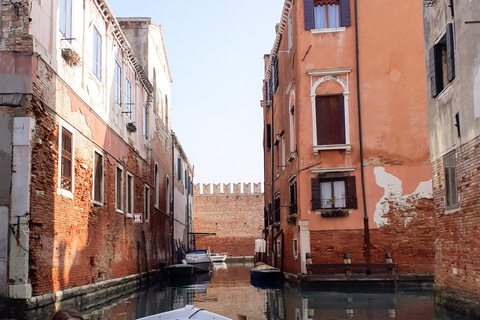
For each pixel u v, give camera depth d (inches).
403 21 713.6
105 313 465.1
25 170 414.9
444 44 468.8
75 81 533.6
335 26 722.8
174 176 1318.9
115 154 690.2
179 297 617.0
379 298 552.7
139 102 868.0
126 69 776.3
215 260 1865.2
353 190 689.0
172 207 1259.8
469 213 401.7
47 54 458.6
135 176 813.2
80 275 530.9
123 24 972.6
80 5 557.3
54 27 478.6
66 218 495.8
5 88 422.3
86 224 556.1
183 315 226.8
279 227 913.5
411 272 670.5
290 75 792.3
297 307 491.5
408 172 689.6
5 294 401.7
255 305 520.1
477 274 386.0
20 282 404.5
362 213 684.7
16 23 429.1
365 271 676.7
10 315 396.5
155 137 1013.8
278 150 940.0
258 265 935.0
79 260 529.3
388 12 715.4
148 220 911.0
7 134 418.6
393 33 712.4
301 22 723.4
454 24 425.4
